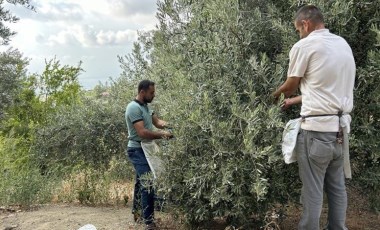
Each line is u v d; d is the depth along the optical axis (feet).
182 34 15.62
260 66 12.85
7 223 16.49
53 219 16.94
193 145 13.39
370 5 13.39
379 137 13.37
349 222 16.11
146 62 20.86
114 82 23.29
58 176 22.40
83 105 23.56
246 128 12.32
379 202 14.29
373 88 13.21
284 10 14.66
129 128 16.02
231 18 13.50
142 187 15.38
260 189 11.75
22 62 32.68
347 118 11.37
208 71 13.74
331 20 13.08
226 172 12.36
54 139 22.81
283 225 15.48
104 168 22.52
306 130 11.39
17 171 20.81
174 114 13.71
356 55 13.94
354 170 14.38
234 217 13.75
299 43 11.44
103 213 18.04
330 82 11.16
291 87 11.84
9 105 31.04
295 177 13.48
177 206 14.25
